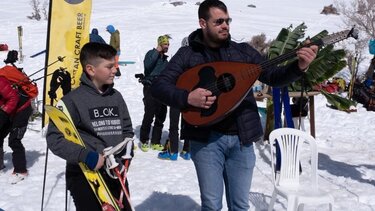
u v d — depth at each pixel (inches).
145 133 282.7
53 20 231.9
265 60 134.3
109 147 118.0
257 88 326.3
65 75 210.4
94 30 389.1
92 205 120.8
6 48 687.1
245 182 138.2
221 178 137.4
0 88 207.5
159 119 283.9
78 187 121.5
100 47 121.9
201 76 133.4
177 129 263.6
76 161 115.5
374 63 346.6
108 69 122.1
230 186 139.7
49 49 213.5
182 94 125.6
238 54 137.3
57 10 232.1
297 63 126.6
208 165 135.2
